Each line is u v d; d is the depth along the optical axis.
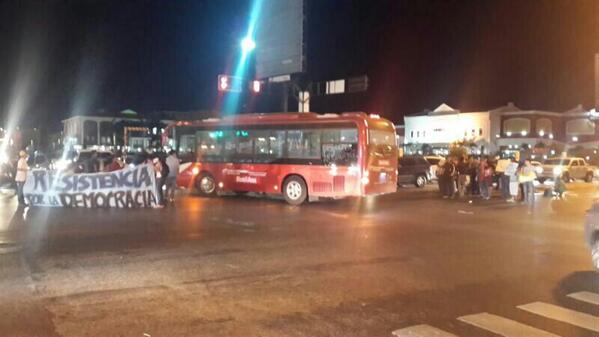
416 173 29.94
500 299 7.44
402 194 25.58
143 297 7.22
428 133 69.69
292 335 5.86
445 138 67.88
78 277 8.21
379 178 18.89
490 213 17.98
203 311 6.66
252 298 7.28
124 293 7.39
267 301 7.15
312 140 19.30
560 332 6.09
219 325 6.15
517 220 16.23
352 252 10.59
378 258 10.06
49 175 18.11
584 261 10.12
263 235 12.45
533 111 63.47
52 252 10.07
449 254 10.61
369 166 18.50
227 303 7.02
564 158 39.75
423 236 12.80
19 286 7.66
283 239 11.95
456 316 6.63
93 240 11.41
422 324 6.30
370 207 19.47
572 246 11.77
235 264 9.30
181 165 22.66
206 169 22.06
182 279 8.21
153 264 9.17
